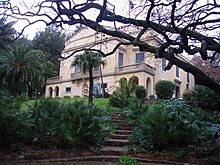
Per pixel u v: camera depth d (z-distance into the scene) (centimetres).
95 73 2161
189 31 448
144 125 668
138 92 1570
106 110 1109
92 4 405
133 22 424
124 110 1042
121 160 324
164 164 594
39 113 677
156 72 2066
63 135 645
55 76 2612
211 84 447
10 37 736
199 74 446
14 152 591
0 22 505
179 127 648
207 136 663
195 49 407
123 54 2175
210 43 445
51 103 730
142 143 667
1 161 553
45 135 644
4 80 1609
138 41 409
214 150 602
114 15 428
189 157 596
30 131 639
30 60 1672
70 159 605
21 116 641
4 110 617
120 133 802
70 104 748
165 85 1614
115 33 438
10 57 1631
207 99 980
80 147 659
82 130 664
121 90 1557
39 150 618
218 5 427
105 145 716
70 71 2416
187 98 1134
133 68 1992
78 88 2308
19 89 1705
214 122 830
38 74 1739
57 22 410
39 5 394
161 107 771
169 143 649
